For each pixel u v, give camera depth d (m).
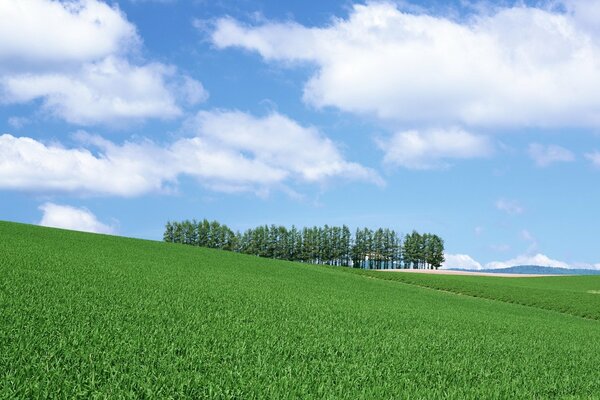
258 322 15.70
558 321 31.42
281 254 130.50
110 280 23.14
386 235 132.25
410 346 14.02
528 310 38.38
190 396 7.38
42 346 9.29
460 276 89.88
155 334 11.65
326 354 11.74
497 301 44.31
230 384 8.05
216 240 129.50
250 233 131.62
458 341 16.38
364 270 64.56
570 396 9.78
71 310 13.69
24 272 22.17
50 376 7.52
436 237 133.50
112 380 7.70
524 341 18.33
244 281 32.59
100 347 9.73
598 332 26.06
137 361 8.95
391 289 42.03
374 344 13.77
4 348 8.84
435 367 11.41
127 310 15.02
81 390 7.14
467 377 10.79
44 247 37.25
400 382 9.56
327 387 8.49
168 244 59.78
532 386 10.44
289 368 9.46
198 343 11.27
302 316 18.50
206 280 29.59
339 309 22.20
